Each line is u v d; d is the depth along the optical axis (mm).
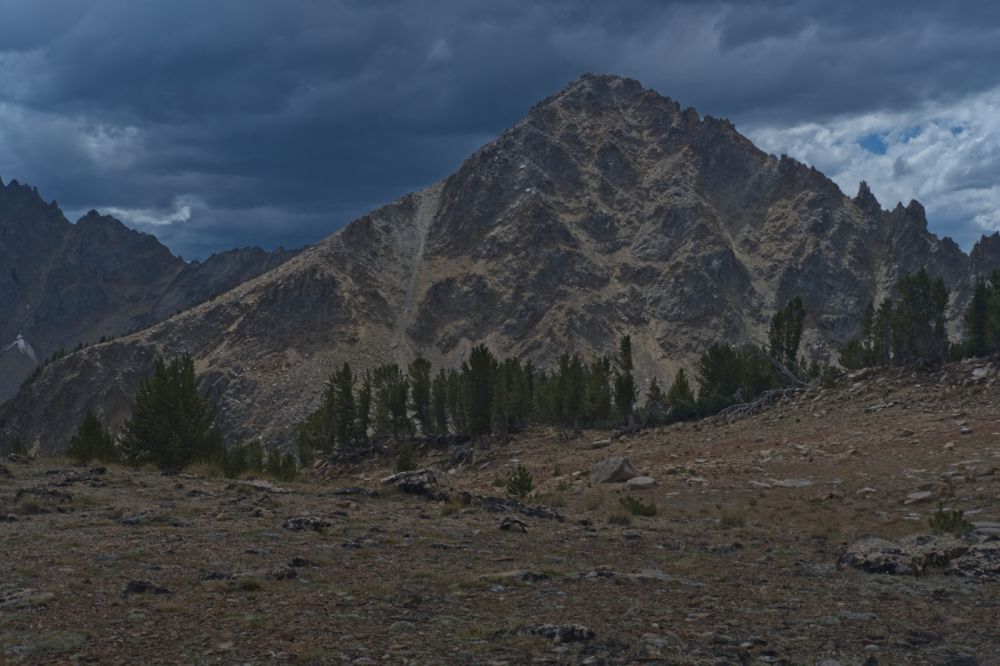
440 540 17281
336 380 122250
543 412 124875
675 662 8375
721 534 21297
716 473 41250
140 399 43062
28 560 13422
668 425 83625
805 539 20547
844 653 8906
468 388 104688
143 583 11383
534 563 14797
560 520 23359
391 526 19016
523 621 9977
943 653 8992
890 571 14523
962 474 31391
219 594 11297
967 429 42406
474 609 10781
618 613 10727
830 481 34469
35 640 8703
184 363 45812
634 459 55000
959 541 16516
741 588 12883
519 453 86562
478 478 63938
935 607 11430
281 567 12945
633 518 24641
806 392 71312
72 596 10969
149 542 15398
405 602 11016
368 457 114188
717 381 97438
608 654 8664
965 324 90812
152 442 42375
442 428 130000
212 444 44562
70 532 16422
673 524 23547
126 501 21391
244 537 16359
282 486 27984
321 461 123250
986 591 12625
